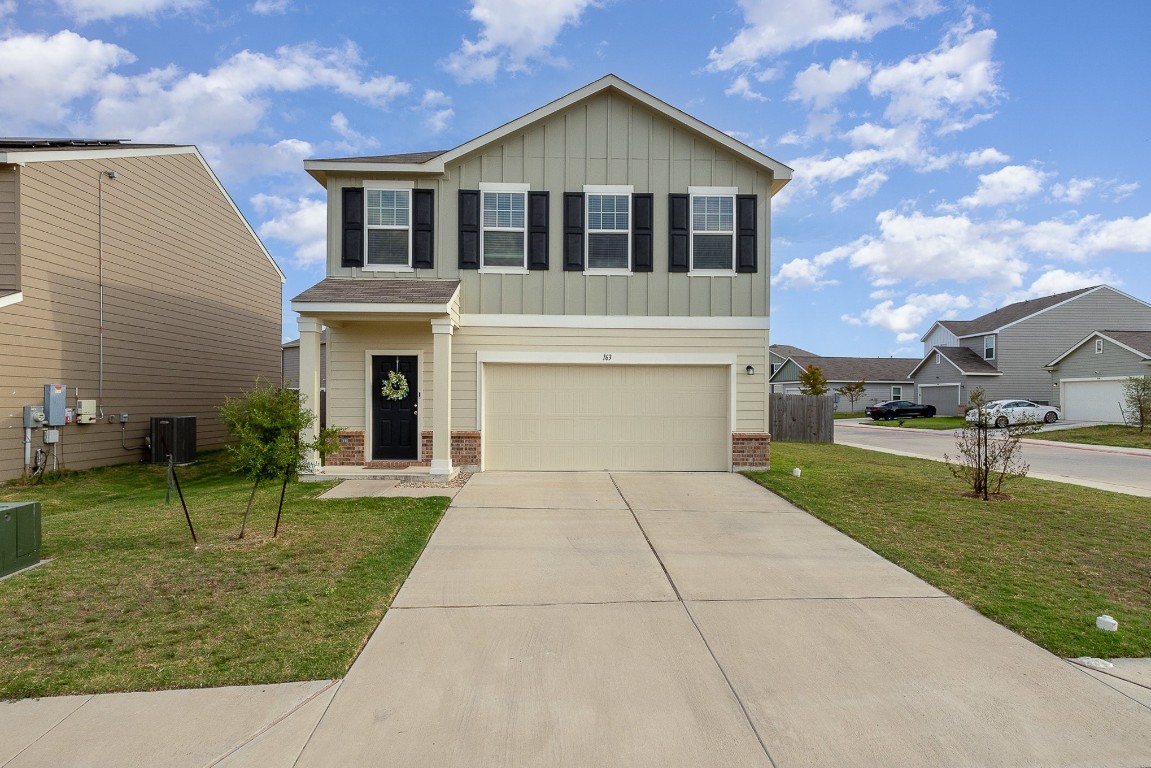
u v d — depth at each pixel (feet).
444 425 35.19
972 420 39.11
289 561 20.27
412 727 11.34
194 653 13.91
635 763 10.39
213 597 17.12
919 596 17.89
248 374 61.93
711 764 10.39
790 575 19.70
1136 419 81.66
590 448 39.32
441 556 21.40
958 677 13.24
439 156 38.17
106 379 43.34
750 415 39.17
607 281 39.01
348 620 15.70
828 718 11.70
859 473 39.73
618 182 39.11
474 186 38.88
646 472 38.93
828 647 14.61
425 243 38.70
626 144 39.19
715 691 12.64
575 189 39.11
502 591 18.12
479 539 23.53
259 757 10.46
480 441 38.47
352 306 34.04
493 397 39.06
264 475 22.70
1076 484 39.09
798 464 44.21
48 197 38.52
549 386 39.27
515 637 15.06
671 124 39.27
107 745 10.71
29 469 37.63
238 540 22.72
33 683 12.50
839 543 23.30
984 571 20.01
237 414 23.31
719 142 38.70
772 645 14.71
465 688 12.68
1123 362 92.07
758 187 39.50
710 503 30.07
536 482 35.06
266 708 11.85
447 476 35.12
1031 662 13.91
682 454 39.50
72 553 21.13
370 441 38.50
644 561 21.03
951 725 11.51
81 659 13.57
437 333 35.17
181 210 51.44
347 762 10.35
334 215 38.68
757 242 39.37
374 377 38.65
